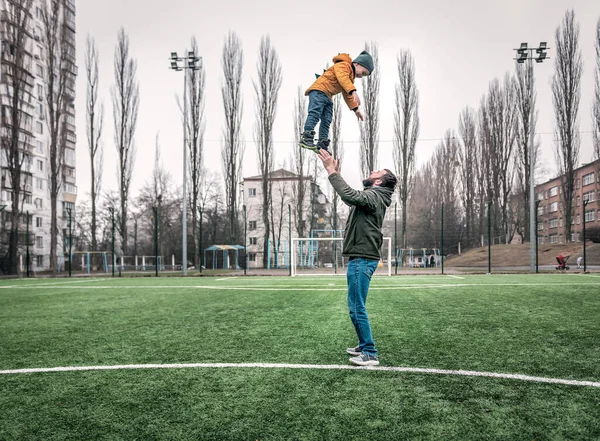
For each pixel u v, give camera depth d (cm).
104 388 298
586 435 215
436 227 4134
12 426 235
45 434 225
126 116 3553
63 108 2988
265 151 3475
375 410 251
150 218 4384
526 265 2877
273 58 3447
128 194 3606
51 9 2883
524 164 3612
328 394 279
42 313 692
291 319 598
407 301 790
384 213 370
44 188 4159
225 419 240
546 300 780
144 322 588
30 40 3925
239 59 3425
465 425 228
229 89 3425
